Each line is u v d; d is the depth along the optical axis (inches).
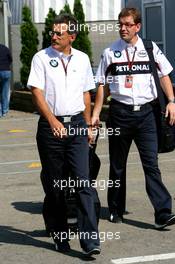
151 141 485.1
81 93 433.7
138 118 484.1
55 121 421.4
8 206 572.4
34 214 544.4
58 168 434.6
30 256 438.6
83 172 428.1
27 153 855.1
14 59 1539.1
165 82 489.7
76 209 444.8
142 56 485.4
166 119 482.9
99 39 1408.7
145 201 573.3
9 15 1451.8
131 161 765.3
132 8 483.5
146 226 501.4
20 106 1369.3
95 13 1480.1
